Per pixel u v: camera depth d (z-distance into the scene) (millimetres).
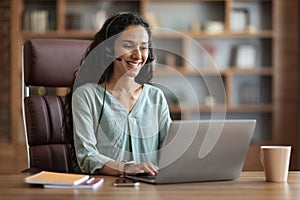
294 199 1584
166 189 1740
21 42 5816
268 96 6133
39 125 2697
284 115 5852
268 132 6156
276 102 5855
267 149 1922
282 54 5852
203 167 1876
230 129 1877
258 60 6121
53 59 2705
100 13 5945
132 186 1792
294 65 5855
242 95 6117
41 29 5840
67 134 2426
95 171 2037
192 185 1827
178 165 1827
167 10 6086
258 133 6164
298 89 5852
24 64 2705
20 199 1574
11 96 5754
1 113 5789
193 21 6078
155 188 1759
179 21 6074
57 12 5848
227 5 5898
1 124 5789
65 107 2447
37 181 1766
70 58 2734
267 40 6113
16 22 5762
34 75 2682
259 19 6102
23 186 1801
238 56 5996
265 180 1938
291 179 1996
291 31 5852
